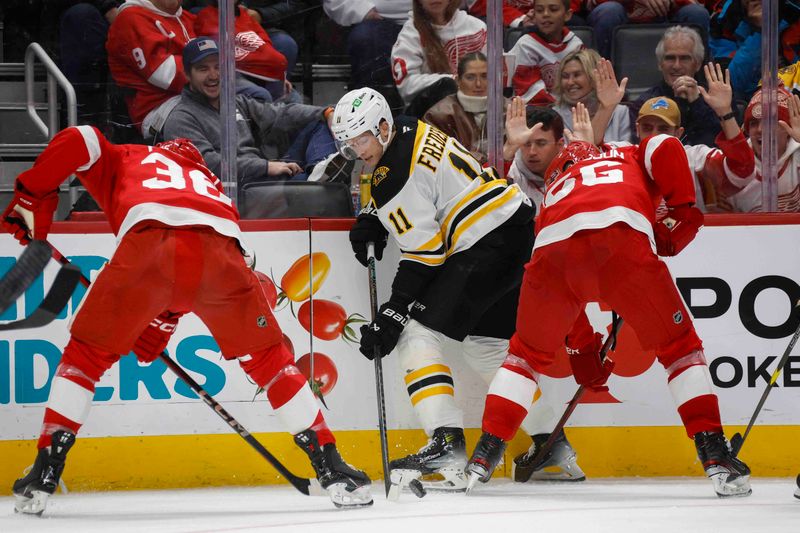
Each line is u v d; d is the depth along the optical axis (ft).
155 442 37.22
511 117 41.04
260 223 37.91
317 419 30.78
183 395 37.35
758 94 40.60
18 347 36.60
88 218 39.14
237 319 30.17
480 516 27.86
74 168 30.07
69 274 19.80
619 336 38.06
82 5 41.55
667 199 32.40
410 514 28.58
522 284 32.99
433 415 35.29
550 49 40.98
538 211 41.24
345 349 38.06
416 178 34.83
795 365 38.04
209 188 30.83
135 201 29.45
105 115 41.70
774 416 37.96
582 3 41.16
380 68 41.55
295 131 40.83
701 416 31.86
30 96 43.50
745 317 38.06
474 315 35.86
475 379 38.32
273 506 31.78
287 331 37.93
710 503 30.50
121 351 29.89
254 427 37.65
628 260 30.66
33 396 36.65
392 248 38.24
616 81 41.09
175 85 40.96
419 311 35.86
